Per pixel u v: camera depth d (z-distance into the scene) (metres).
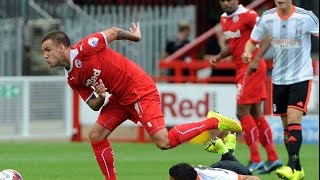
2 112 34.84
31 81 34.97
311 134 33.97
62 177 24.00
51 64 18.66
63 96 35.28
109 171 19.98
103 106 19.78
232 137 19.52
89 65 18.73
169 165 26.95
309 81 22.22
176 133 19.08
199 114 34.00
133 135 35.94
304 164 27.31
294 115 21.92
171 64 35.94
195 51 39.41
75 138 35.19
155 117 19.14
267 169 25.27
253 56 24.86
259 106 25.55
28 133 35.12
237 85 25.53
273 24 22.34
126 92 19.17
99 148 19.86
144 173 24.89
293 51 22.22
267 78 33.44
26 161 28.03
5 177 17.97
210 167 17.75
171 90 34.06
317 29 22.17
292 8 22.20
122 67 19.05
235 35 25.41
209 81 35.44
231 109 33.94
